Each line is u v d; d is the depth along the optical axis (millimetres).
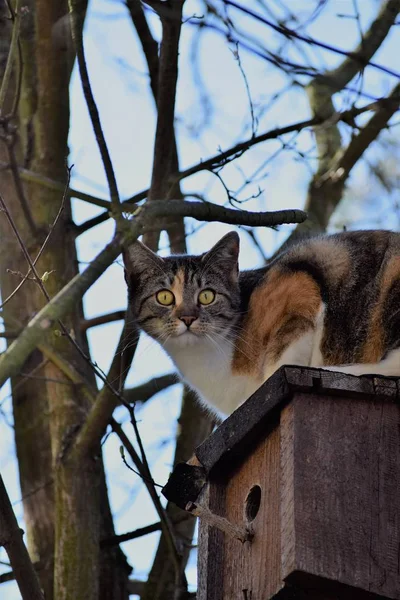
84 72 6129
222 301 7637
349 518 5016
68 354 8578
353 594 4953
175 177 8102
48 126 8906
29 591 6293
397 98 8578
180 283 7648
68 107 9000
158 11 7379
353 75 8750
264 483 5406
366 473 5129
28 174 8352
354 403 5258
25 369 9391
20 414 9359
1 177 9000
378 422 5246
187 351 7656
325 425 5184
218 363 7605
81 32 6266
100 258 5219
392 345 6723
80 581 7887
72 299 5020
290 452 5125
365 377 5246
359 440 5188
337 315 7137
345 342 7047
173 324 7543
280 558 5059
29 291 8781
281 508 5109
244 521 5492
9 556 6273
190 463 5969
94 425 7984
